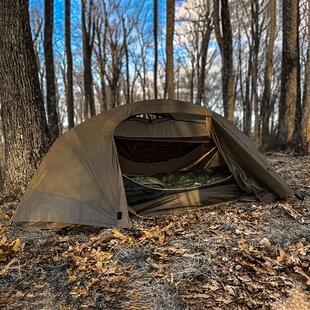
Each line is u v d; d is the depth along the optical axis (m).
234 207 4.36
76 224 3.68
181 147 5.62
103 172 3.83
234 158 4.69
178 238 3.39
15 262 2.97
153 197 4.30
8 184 4.66
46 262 2.97
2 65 4.50
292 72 9.30
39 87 4.77
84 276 2.73
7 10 4.36
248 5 20.39
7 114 4.58
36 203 3.77
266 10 19.12
